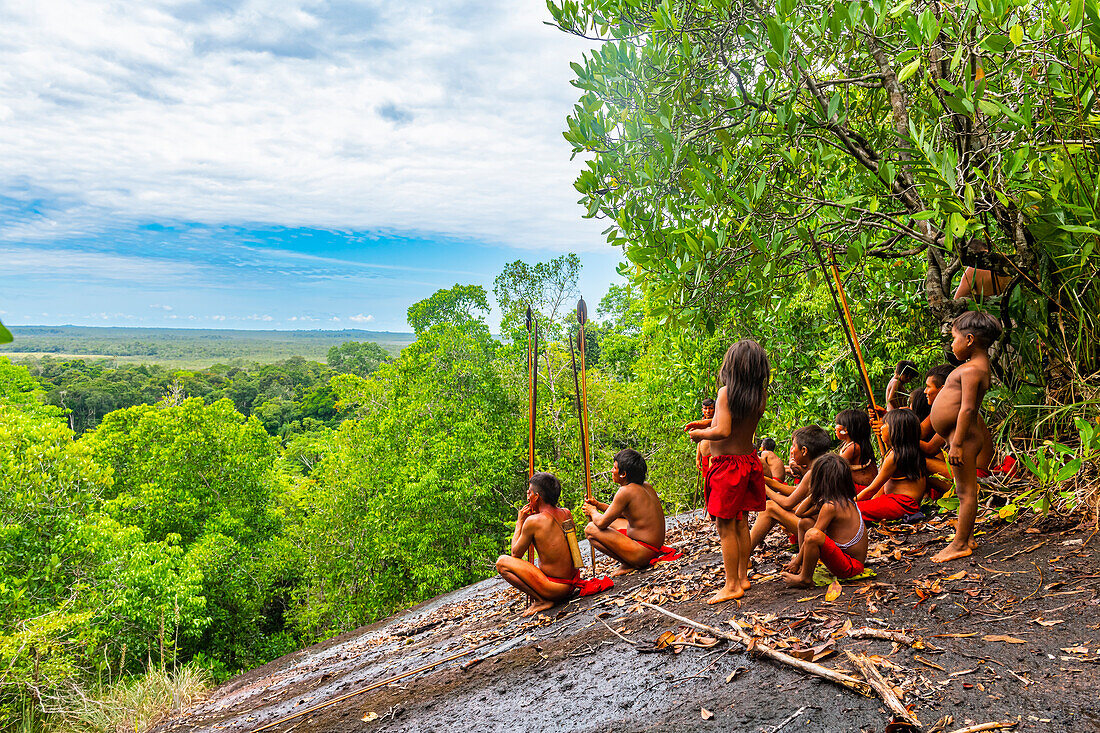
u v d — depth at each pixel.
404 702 4.17
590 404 24.05
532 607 5.53
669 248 6.08
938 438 5.11
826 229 6.11
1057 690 2.39
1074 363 4.48
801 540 4.37
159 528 22.78
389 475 23.70
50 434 15.53
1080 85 4.09
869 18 4.71
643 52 6.04
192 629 15.94
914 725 2.30
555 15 6.04
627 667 3.54
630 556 5.81
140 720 7.12
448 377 24.38
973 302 5.23
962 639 2.89
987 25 4.07
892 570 3.95
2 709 8.51
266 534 25.05
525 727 3.21
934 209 4.66
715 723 2.66
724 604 4.08
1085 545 3.60
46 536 14.33
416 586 22.72
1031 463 3.92
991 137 4.85
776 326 9.81
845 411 5.54
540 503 5.57
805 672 2.86
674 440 19.45
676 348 13.35
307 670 6.98
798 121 5.23
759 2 5.44
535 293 27.17
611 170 6.21
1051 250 4.43
